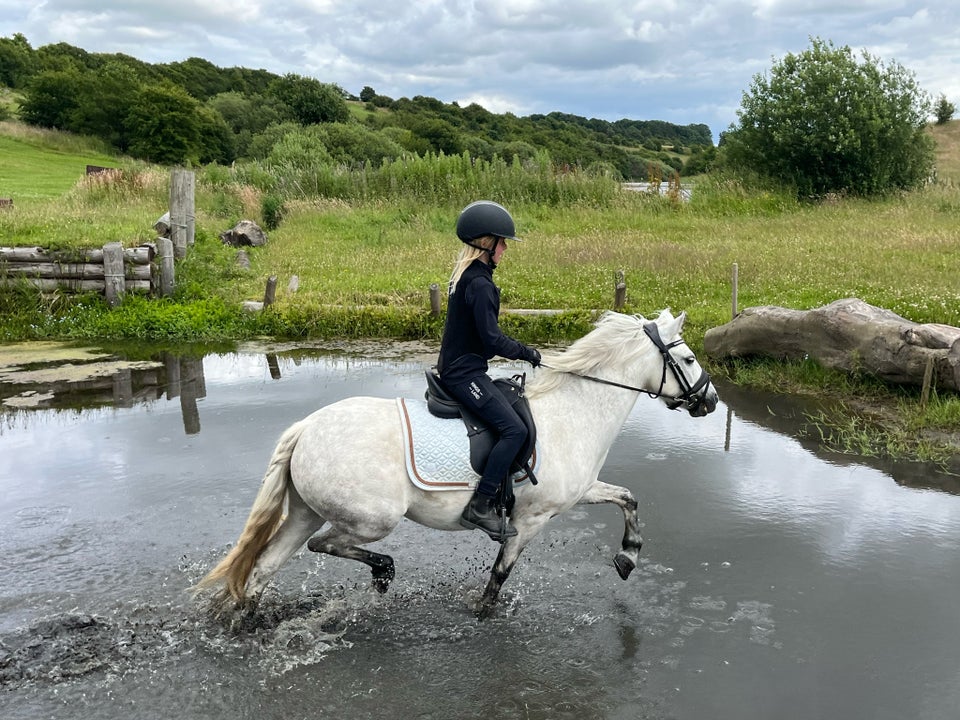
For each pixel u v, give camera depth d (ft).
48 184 104.17
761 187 83.71
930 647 13.84
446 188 79.97
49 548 17.48
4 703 12.26
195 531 18.40
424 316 39.83
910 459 22.74
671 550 17.57
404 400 14.15
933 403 25.82
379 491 13.11
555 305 41.83
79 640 13.88
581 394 14.71
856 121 82.23
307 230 68.08
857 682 12.90
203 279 46.96
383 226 69.56
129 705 12.26
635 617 14.88
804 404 27.86
